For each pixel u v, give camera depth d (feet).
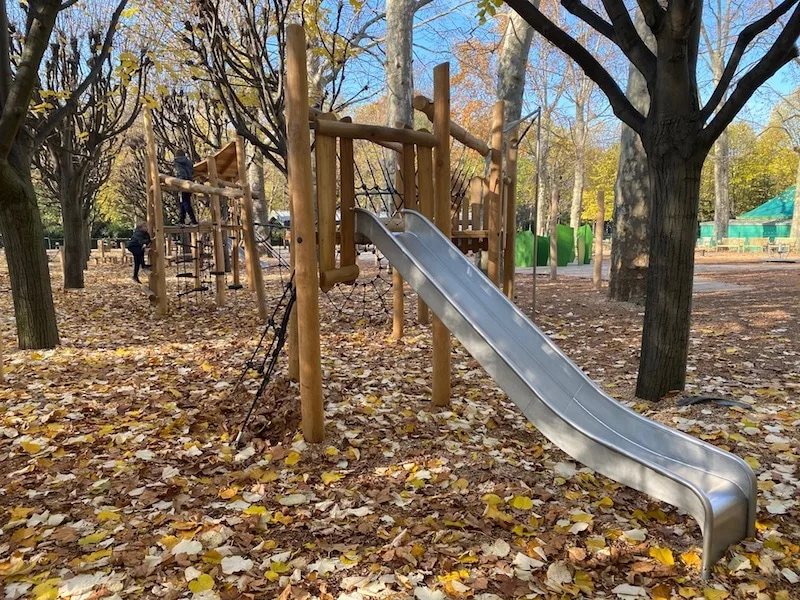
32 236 20.99
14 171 20.12
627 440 9.89
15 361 19.27
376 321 26.86
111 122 42.60
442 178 14.47
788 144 145.59
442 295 10.96
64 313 30.68
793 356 18.94
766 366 17.80
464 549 8.18
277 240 115.44
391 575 7.52
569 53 14.28
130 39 35.22
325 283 12.44
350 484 10.32
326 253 12.54
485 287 12.48
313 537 8.56
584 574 7.62
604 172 148.15
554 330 24.67
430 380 17.17
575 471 10.94
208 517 9.08
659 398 14.64
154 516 9.11
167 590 7.22
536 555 8.03
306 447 11.87
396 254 12.02
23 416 13.88
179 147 49.85
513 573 7.62
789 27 11.23
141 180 70.59
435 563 7.82
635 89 29.71
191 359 19.90
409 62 38.32
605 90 14.60
